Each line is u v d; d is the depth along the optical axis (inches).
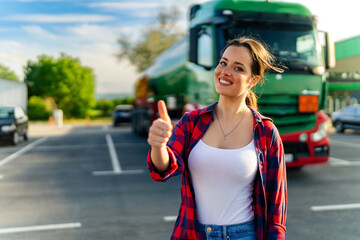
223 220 64.4
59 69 1636.3
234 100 66.9
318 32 281.7
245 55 65.6
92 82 1694.1
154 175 58.2
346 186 261.6
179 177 298.0
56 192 248.4
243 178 63.7
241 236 64.4
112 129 935.0
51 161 386.3
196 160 64.6
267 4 276.4
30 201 224.8
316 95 269.7
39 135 740.0
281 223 66.6
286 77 264.1
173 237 67.5
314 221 184.9
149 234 166.4
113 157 413.7
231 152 63.9
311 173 309.6
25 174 314.7
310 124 270.2
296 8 279.1
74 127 1038.4
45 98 1649.9
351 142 547.8
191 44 281.1
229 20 267.1
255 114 67.5
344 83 1089.4
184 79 383.2
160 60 547.2
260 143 65.6
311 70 269.0
